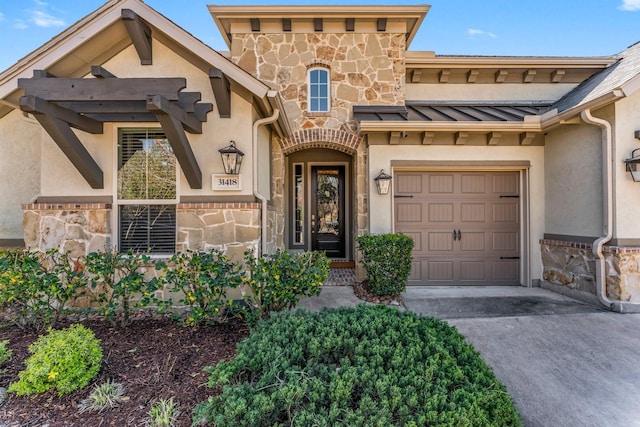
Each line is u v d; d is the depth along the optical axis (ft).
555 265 23.70
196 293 15.11
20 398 10.18
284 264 15.76
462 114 25.91
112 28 18.07
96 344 11.47
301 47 26.68
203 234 19.13
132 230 19.66
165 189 19.69
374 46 26.81
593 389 11.94
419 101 29.09
